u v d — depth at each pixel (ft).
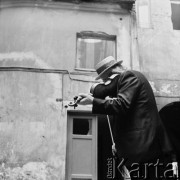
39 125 29.09
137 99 10.08
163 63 33.40
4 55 31.12
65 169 28.14
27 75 30.50
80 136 29.25
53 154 28.35
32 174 27.73
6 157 28.14
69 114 29.76
